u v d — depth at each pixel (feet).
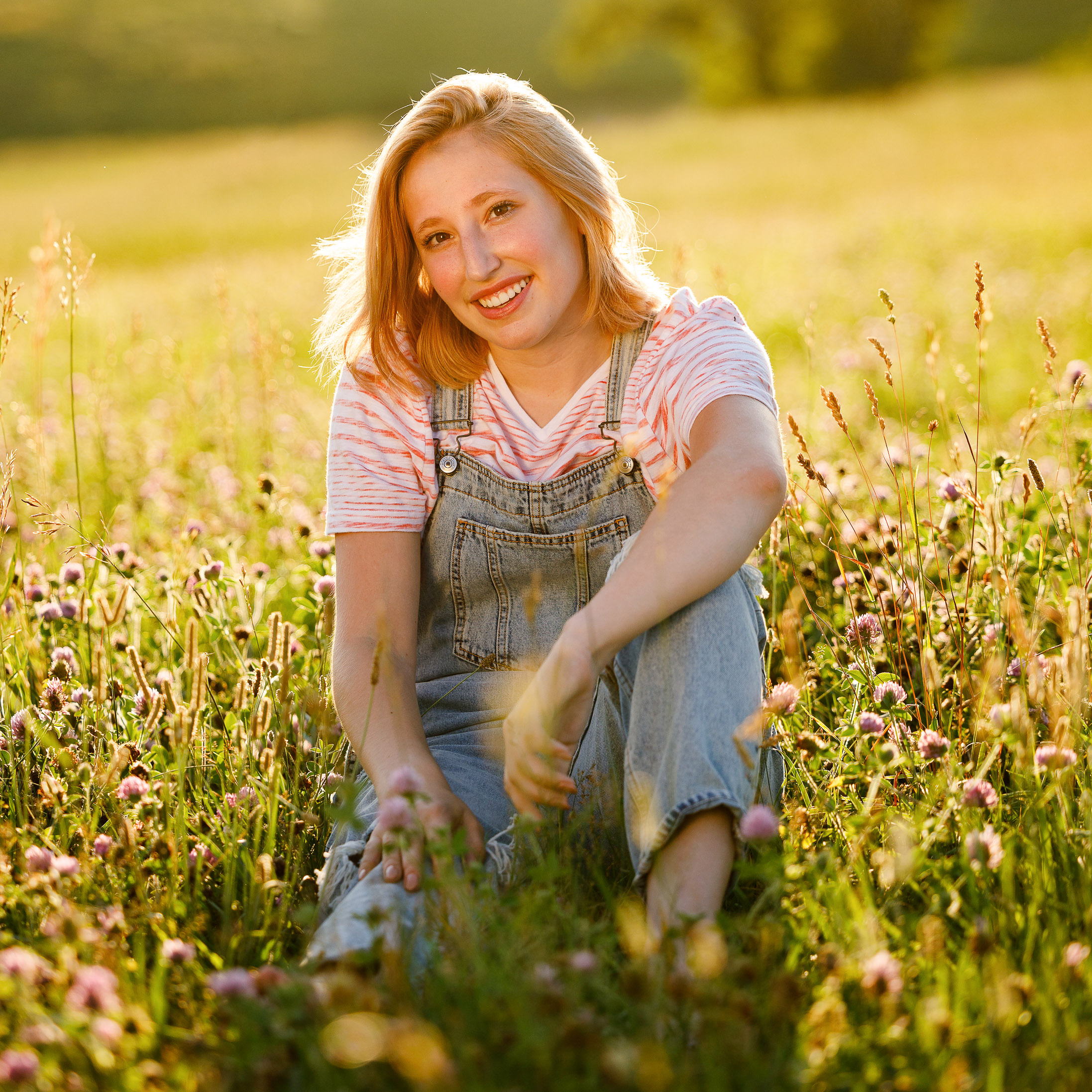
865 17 176.35
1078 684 6.15
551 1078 4.14
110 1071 4.33
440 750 6.98
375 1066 4.27
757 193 73.10
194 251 65.62
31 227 81.76
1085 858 5.66
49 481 13.44
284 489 11.69
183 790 6.11
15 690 8.09
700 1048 4.38
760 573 6.93
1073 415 10.10
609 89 202.90
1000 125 107.65
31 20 199.21
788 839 6.09
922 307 28.53
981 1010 4.77
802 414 16.56
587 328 7.05
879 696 6.87
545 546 6.99
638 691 5.87
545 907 5.23
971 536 8.05
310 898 6.23
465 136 6.67
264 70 187.42
